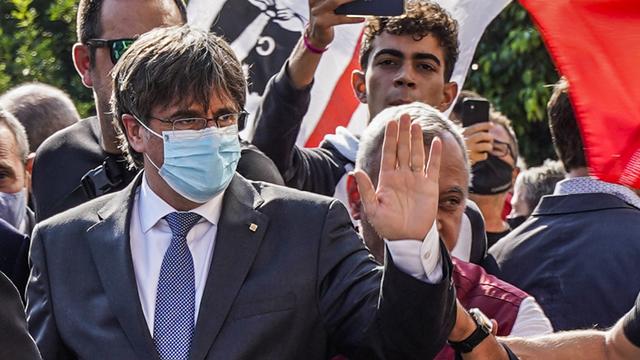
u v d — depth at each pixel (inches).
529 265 249.1
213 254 196.4
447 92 275.3
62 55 452.1
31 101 304.2
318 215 198.7
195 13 295.1
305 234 197.0
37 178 250.1
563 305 243.1
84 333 196.4
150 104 196.5
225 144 197.3
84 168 247.3
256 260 196.1
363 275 192.9
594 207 248.8
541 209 254.2
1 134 260.8
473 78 528.1
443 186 214.4
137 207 203.5
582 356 205.8
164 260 198.4
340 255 195.6
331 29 247.1
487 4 286.0
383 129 213.3
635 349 204.2
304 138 294.5
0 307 177.9
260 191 204.2
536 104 515.8
